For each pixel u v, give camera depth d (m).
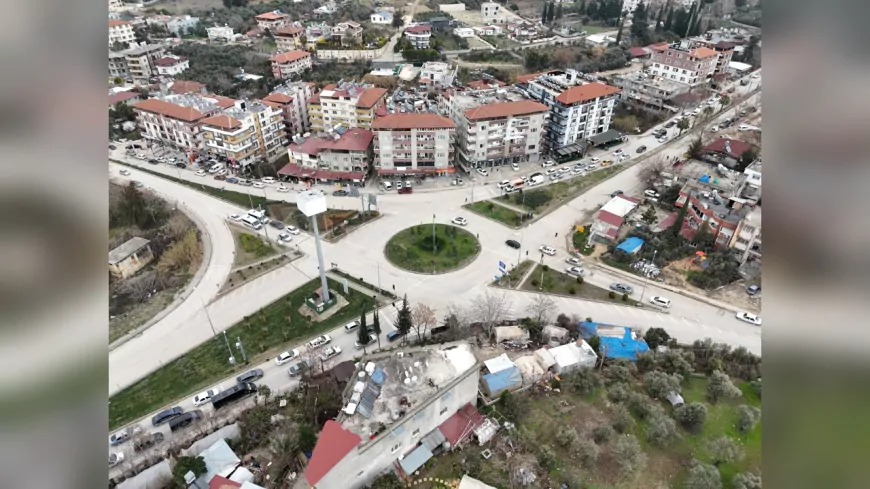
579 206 105.44
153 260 93.25
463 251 92.56
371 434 51.06
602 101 124.88
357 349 72.81
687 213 96.25
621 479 54.00
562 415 61.19
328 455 48.06
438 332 75.12
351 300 81.69
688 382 65.81
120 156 127.06
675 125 140.50
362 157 112.62
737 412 61.53
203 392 65.94
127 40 188.88
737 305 79.50
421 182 115.19
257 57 181.25
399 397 54.75
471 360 59.12
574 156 124.81
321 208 71.69
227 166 121.25
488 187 113.25
